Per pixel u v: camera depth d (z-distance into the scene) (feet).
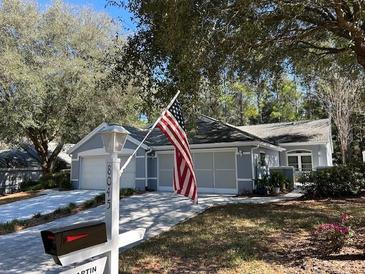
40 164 93.45
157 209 41.98
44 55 71.51
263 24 29.37
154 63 35.65
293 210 37.19
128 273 18.81
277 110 128.98
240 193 56.95
